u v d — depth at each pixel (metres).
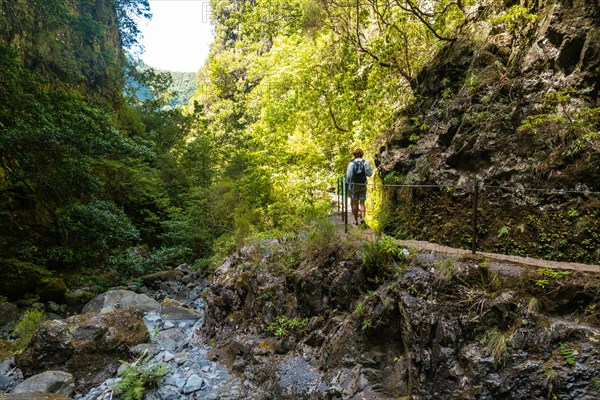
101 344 6.85
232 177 21.12
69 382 6.12
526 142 5.84
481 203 5.91
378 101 10.65
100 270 13.34
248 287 7.30
